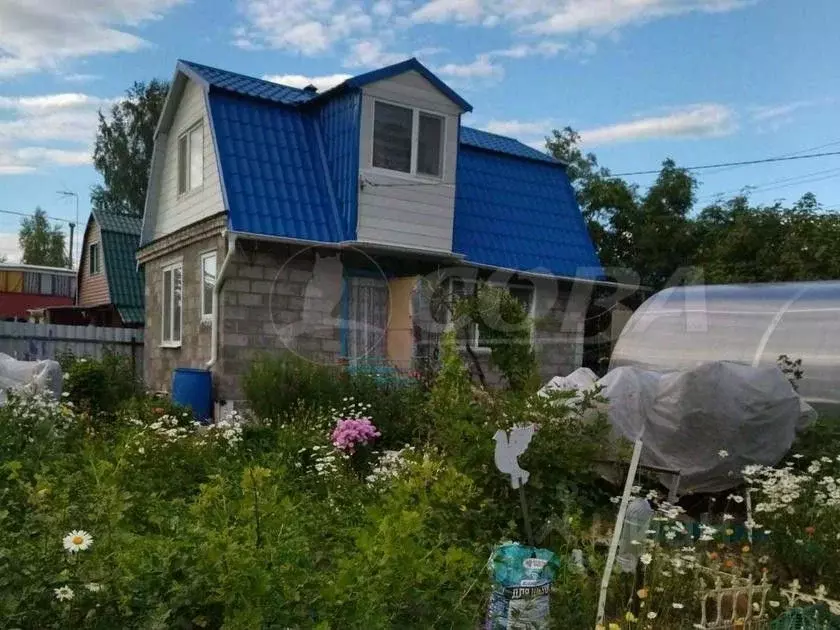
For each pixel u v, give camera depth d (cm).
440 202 1269
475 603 374
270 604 310
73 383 1030
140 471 586
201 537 366
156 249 1447
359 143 1188
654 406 622
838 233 1755
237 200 1141
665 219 2264
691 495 611
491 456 495
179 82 1353
